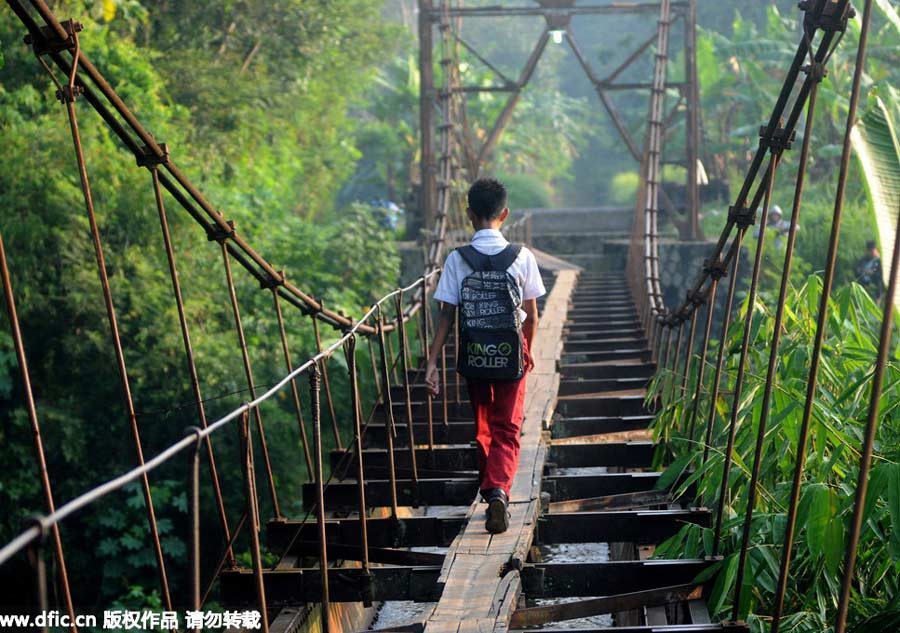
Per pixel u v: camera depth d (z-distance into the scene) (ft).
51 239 30.94
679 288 51.16
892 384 13.11
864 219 45.78
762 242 10.61
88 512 32.83
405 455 17.95
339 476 17.66
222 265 35.55
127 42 39.14
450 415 21.25
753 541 13.12
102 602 32.55
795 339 16.35
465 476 17.76
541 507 14.67
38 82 33.09
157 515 33.73
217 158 42.34
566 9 53.11
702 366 15.75
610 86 53.26
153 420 33.94
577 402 22.02
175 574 33.58
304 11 47.85
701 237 53.83
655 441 17.29
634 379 25.36
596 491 16.14
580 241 62.69
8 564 28.07
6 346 31.50
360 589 12.39
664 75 50.60
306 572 12.57
